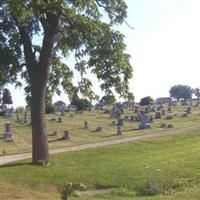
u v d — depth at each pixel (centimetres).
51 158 2961
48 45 2555
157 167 2452
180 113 7838
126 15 2481
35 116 2606
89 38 2489
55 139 4903
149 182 2064
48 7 2262
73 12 2381
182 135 4525
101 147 3628
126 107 8412
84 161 2931
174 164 2516
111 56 2508
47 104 2902
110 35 2491
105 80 2559
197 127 5462
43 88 2611
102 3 2453
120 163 2739
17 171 2297
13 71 2612
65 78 2862
